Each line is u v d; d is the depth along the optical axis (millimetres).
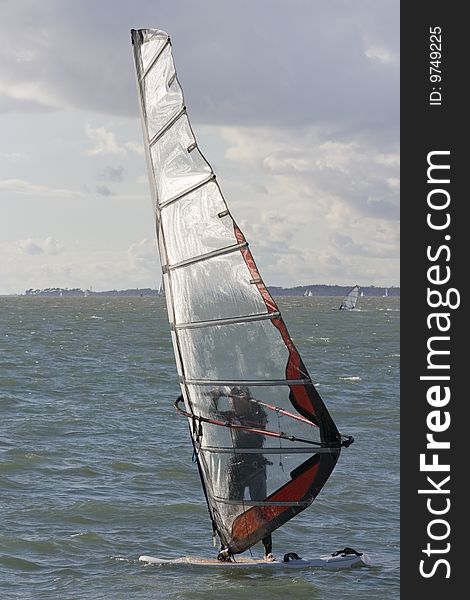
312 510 25812
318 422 18453
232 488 18984
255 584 19016
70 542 22719
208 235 18609
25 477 29750
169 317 19672
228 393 18766
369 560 20812
